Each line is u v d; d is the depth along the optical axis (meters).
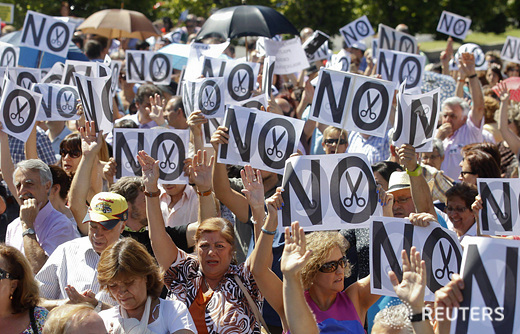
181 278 4.40
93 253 4.49
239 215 5.28
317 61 12.32
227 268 4.29
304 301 3.50
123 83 11.17
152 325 3.76
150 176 4.48
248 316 4.18
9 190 6.46
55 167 5.49
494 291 3.06
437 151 6.48
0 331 3.62
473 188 5.13
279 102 8.51
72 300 3.92
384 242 4.06
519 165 7.11
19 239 5.13
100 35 13.65
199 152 4.91
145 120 8.47
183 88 6.67
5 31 13.30
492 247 3.07
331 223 4.34
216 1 20.69
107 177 5.74
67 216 5.47
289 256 3.50
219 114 6.50
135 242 3.79
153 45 15.32
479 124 7.76
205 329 4.15
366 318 4.55
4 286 3.59
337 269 3.97
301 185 4.37
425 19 20.97
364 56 14.36
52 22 8.80
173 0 20.44
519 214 4.72
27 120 5.99
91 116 5.74
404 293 3.23
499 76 11.48
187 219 5.73
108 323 3.75
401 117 4.91
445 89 10.58
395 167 5.66
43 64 9.88
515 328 3.02
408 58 8.84
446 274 4.00
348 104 5.14
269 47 9.26
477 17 22.23
